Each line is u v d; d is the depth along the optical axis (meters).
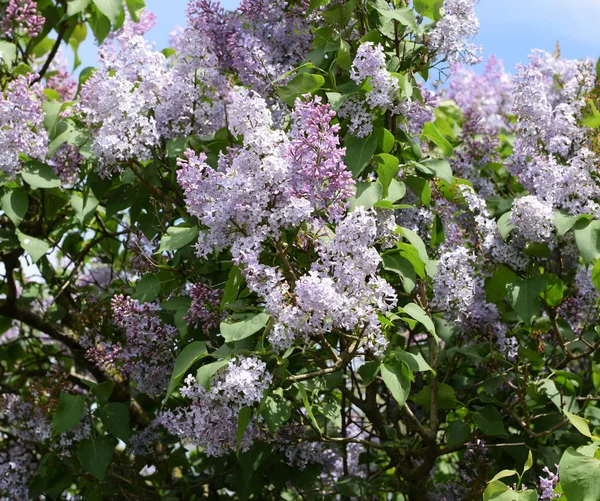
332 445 1.73
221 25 1.56
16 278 2.15
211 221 1.24
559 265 1.64
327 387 1.44
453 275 1.44
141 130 1.48
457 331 1.68
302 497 1.68
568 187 1.49
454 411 1.81
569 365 1.85
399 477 1.70
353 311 1.21
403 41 1.54
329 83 1.50
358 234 1.22
